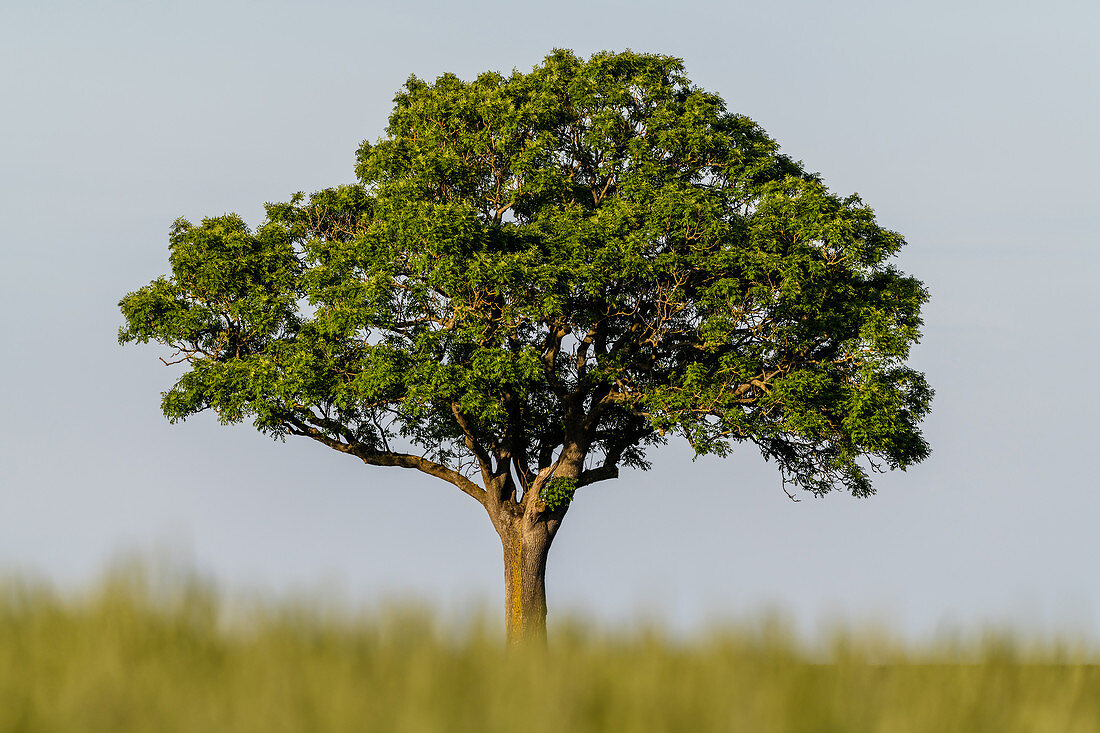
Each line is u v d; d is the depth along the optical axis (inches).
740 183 3978.8
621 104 4062.5
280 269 4023.1
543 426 4281.5
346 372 3750.0
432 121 4133.9
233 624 721.0
